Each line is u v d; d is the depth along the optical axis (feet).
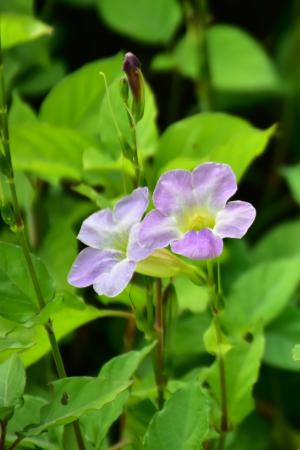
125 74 1.72
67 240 2.15
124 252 1.69
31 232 2.20
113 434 2.21
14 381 1.67
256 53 2.60
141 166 1.75
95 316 1.83
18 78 2.61
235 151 1.97
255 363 1.83
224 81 2.60
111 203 1.96
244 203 1.65
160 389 1.79
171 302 1.82
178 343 2.14
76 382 1.66
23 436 1.64
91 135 2.23
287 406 2.35
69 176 2.12
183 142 2.08
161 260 1.71
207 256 1.61
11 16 2.08
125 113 1.98
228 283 2.29
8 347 1.66
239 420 1.83
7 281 1.70
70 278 1.68
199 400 1.66
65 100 2.20
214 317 1.74
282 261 2.16
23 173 2.21
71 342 2.46
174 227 1.66
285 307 2.19
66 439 1.80
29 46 2.59
